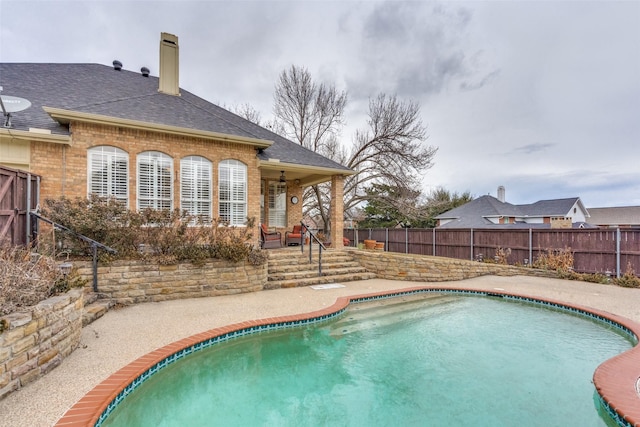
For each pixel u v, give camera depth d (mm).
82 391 3824
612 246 11758
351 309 8328
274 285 9797
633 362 4949
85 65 13797
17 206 7254
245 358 5699
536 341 6438
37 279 4516
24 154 8727
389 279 11805
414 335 6762
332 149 25500
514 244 14828
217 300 8258
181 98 13453
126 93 12102
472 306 8836
